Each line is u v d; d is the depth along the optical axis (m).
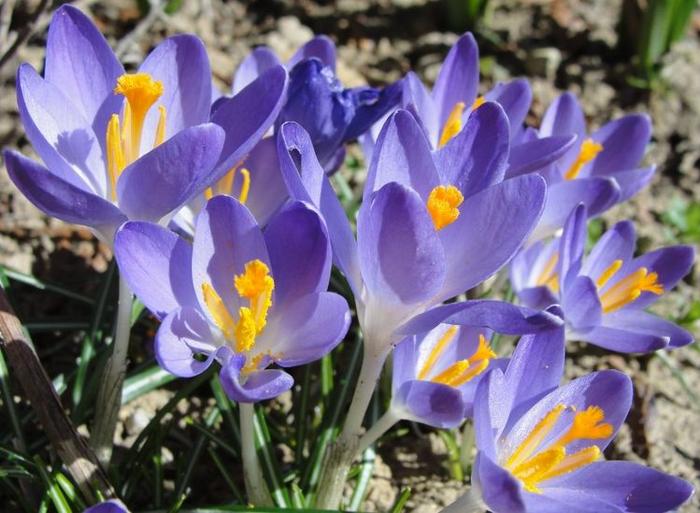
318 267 0.27
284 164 0.27
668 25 0.53
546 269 0.35
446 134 0.33
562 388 0.29
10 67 0.40
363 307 0.28
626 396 0.29
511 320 0.26
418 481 0.36
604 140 0.37
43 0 0.37
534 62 0.54
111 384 0.30
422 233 0.26
